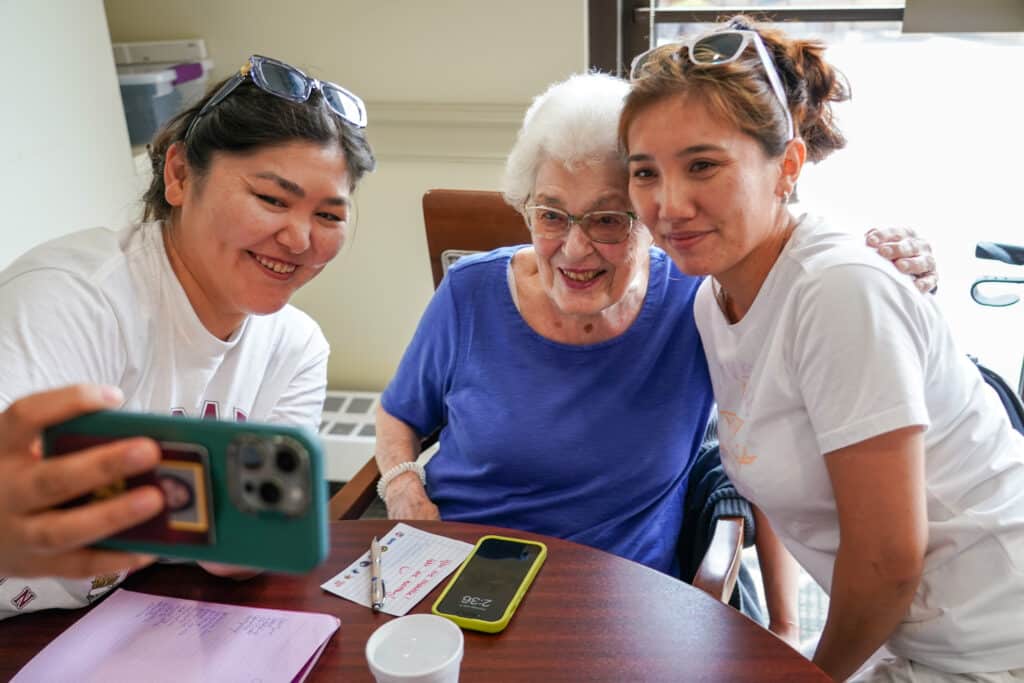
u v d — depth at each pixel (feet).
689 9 7.41
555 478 4.56
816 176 8.07
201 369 3.79
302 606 3.42
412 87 7.54
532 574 3.56
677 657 3.12
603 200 4.05
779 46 3.64
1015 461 3.78
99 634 3.22
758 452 3.89
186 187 3.56
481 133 7.55
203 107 3.48
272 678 3.01
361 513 4.78
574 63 7.23
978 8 6.73
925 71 7.43
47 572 1.79
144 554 1.83
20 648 3.19
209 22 7.70
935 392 3.65
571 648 3.18
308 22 7.52
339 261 8.20
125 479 1.78
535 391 4.57
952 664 3.71
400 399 5.11
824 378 3.45
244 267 3.51
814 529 3.94
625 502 4.56
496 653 3.16
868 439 3.38
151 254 3.63
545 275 4.40
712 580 3.66
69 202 6.43
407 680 2.66
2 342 3.10
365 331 8.46
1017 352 7.85
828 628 3.81
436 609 3.36
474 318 4.75
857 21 7.23
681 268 3.67
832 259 3.51
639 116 3.53
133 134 7.50
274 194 3.34
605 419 4.50
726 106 3.33
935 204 7.93
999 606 3.61
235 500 1.77
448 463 4.85
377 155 7.77
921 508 3.46
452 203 5.64
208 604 3.40
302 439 1.72
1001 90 7.41
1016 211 7.79
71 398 1.73
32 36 6.00
